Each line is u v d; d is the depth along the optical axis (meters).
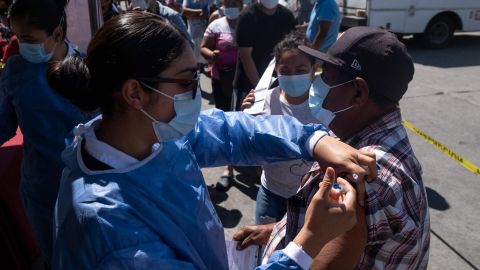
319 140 1.27
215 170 4.40
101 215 0.94
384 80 1.21
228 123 1.42
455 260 3.10
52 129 2.02
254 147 1.40
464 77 7.73
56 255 1.03
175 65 1.02
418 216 1.19
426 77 7.73
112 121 1.05
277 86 2.55
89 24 3.13
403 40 10.63
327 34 4.95
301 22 7.94
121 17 1.02
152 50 0.98
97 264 0.93
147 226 1.00
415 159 1.26
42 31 1.95
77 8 3.06
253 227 1.76
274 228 1.56
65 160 1.12
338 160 1.17
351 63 1.24
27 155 2.13
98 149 1.03
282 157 1.38
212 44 4.31
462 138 5.19
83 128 1.12
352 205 1.05
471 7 9.70
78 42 3.14
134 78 0.99
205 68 7.68
